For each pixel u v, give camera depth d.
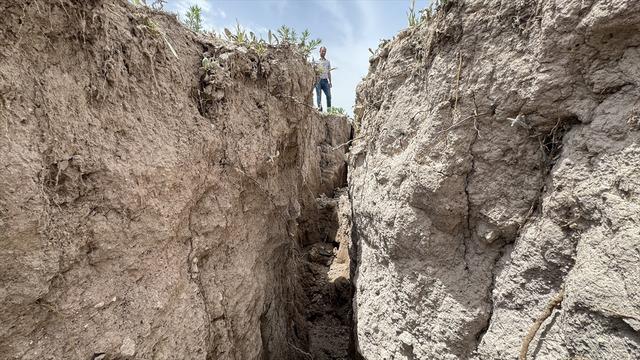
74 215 1.34
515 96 1.45
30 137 1.18
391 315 2.13
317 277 5.16
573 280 1.21
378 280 2.31
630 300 1.04
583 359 1.18
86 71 1.41
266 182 2.65
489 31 1.52
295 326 3.61
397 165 1.99
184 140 1.84
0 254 1.10
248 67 2.35
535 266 1.43
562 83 1.32
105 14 1.48
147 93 1.68
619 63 1.19
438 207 1.71
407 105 2.01
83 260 1.39
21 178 1.14
